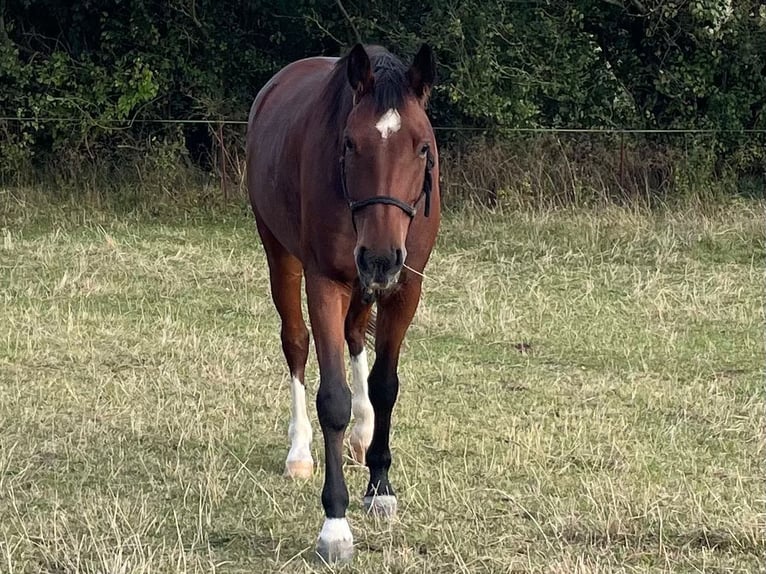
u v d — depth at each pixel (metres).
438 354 8.17
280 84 6.45
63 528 4.85
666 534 4.82
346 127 4.42
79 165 14.43
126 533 4.82
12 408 6.65
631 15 14.78
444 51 14.68
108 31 14.87
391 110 4.34
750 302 9.75
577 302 9.83
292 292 5.98
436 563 4.55
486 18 14.34
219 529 4.91
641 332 8.80
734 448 6.09
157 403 6.80
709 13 13.92
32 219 13.16
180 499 5.28
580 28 15.06
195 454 5.96
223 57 15.35
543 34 14.76
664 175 14.04
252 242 12.30
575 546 4.71
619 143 14.30
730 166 14.81
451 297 9.98
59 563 4.51
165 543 4.74
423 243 4.93
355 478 5.71
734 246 11.80
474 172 13.85
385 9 15.11
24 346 8.09
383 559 4.56
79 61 14.98
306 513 5.13
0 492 5.29
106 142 14.86
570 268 11.08
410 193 4.39
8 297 9.62
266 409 6.81
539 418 6.62
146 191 14.00
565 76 14.89
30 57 15.13
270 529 4.91
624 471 5.68
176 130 14.91
